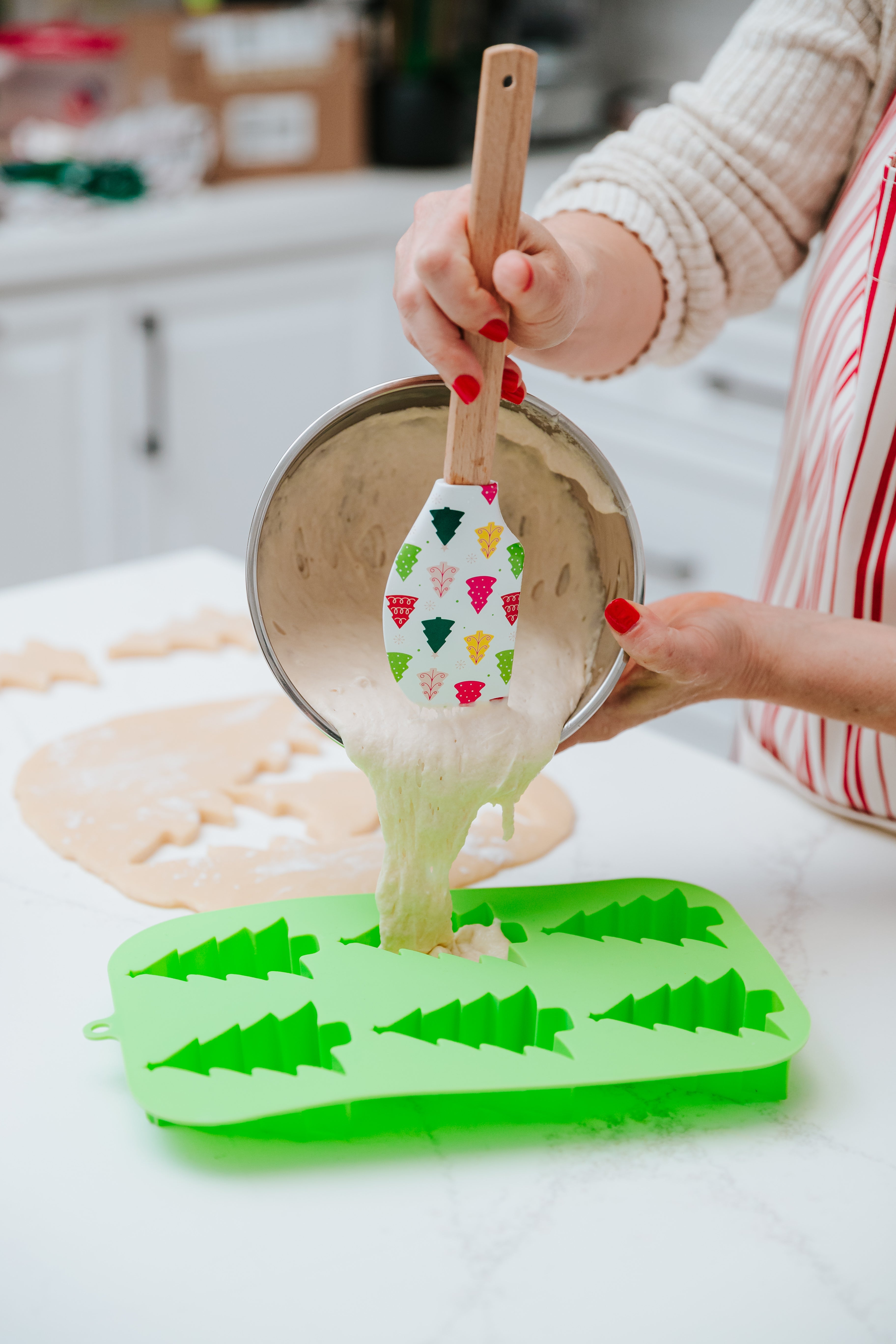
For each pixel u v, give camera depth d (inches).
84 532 73.3
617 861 29.6
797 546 32.4
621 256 31.3
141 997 22.6
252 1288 18.3
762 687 25.7
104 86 76.6
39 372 67.7
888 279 26.0
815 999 25.1
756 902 28.1
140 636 38.9
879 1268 19.1
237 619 40.3
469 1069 21.2
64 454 70.6
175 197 73.5
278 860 28.7
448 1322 17.9
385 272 79.1
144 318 69.9
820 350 31.0
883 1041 24.0
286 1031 22.4
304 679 24.6
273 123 77.9
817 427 31.0
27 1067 22.5
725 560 69.5
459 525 21.9
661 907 26.7
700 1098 22.5
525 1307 18.2
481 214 20.1
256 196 76.1
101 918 26.8
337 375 80.3
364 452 25.2
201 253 70.3
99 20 81.4
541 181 76.5
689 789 32.9
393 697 25.0
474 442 21.5
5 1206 19.6
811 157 32.8
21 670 36.4
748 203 32.9
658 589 73.2
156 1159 20.6
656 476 71.7
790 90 32.2
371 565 26.9
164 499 75.5
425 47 80.7
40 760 32.4
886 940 27.0
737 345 65.9
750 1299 18.5
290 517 24.8
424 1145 21.2
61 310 67.0
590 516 25.9
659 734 35.8
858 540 28.6
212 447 76.3
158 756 32.9
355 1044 21.7
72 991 24.5
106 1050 23.1
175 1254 18.9
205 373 74.0
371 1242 19.2
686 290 33.3
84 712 35.2
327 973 23.5
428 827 24.3
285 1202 19.9
